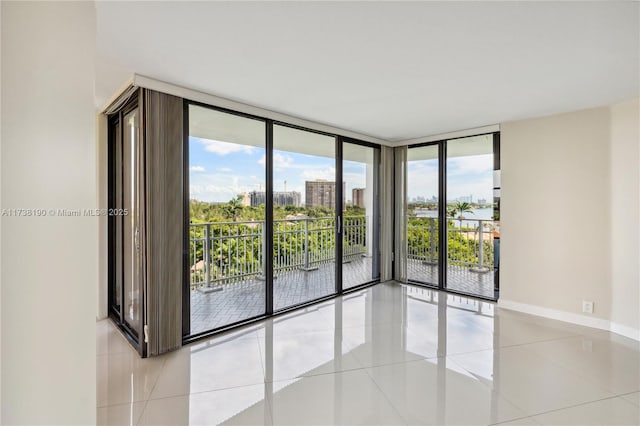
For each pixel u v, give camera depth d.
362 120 3.87
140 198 2.63
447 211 4.73
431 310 3.89
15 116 0.70
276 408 2.03
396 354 2.75
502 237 4.02
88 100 0.86
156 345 2.68
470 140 4.48
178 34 1.92
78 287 0.84
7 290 0.68
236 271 3.96
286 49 2.10
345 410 2.02
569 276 3.52
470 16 1.71
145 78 2.54
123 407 2.01
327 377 2.39
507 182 3.96
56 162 0.78
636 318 3.08
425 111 3.49
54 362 0.78
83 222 0.85
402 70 2.42
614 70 2.40
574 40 1.96
